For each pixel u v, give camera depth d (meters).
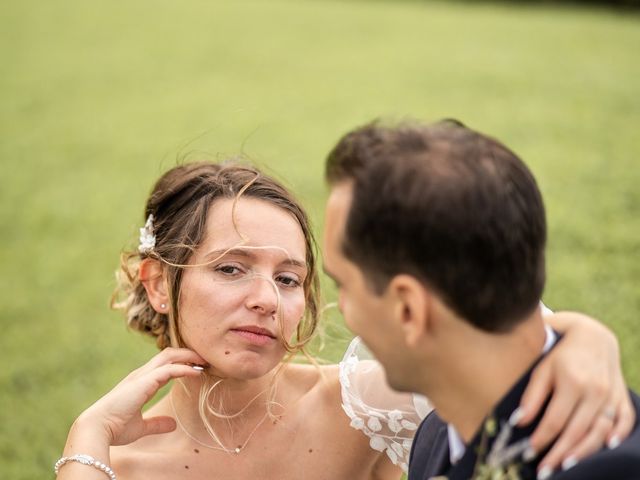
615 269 4.96
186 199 2.06
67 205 7.61
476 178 1.26
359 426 2.13
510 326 1.32
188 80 11.86
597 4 16.97
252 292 1.95
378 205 1.28
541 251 1.31
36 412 4.41
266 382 2.17
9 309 5.75
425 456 1.68
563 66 11.02
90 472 1.91
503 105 9.38
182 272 2.03
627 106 9.00
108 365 4.86
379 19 15.58
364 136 1.35
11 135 9.97
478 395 1.35
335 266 1.38
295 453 2.18
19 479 3.82
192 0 17.97
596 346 1.36
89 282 6.07
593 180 6.67
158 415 2.19
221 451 2.14
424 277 1.29
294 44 13.77
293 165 7.76
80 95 11.44
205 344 1.99
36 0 17.88
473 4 17.62
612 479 1.23
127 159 8.73
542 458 1.30
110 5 17.36
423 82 10.79
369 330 1.37
